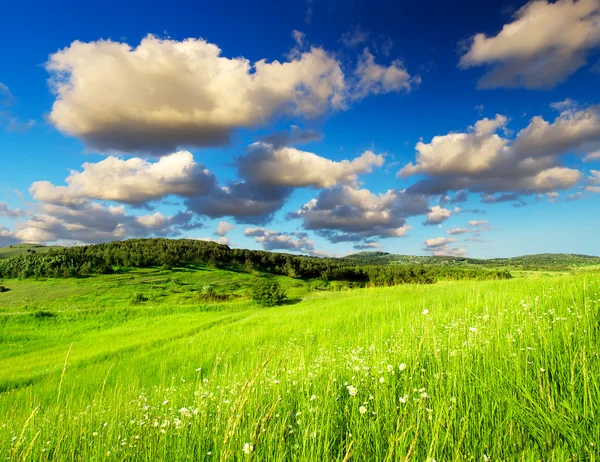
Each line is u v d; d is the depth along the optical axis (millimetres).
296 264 169375
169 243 192125
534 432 2301
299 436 2787
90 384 14445
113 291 110375
